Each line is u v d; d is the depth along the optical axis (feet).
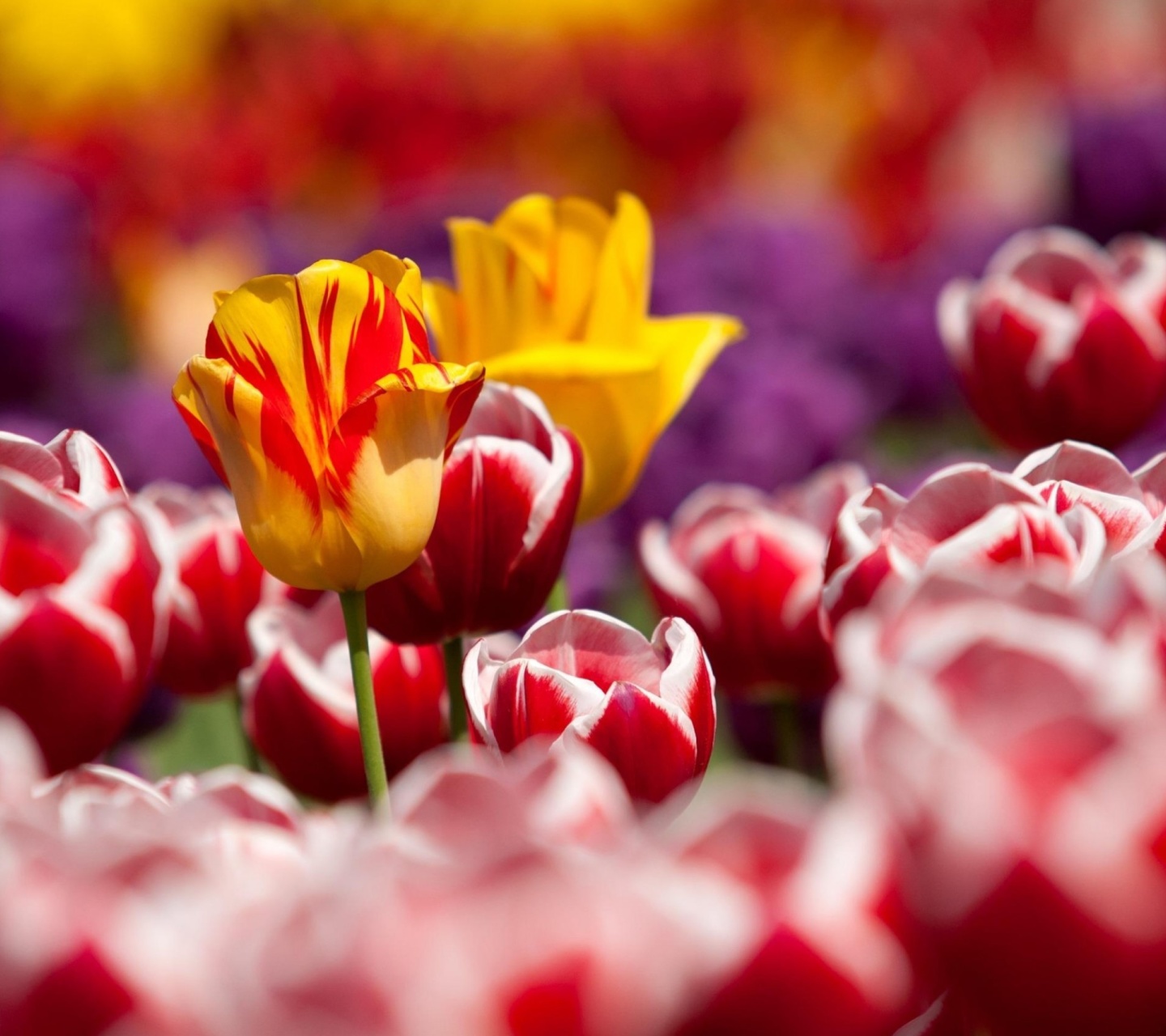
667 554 2.79
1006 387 3.02
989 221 9.23
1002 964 1.85
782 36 13.87
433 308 2.74
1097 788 1.78
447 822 1.91
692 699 2.30
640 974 1.83
